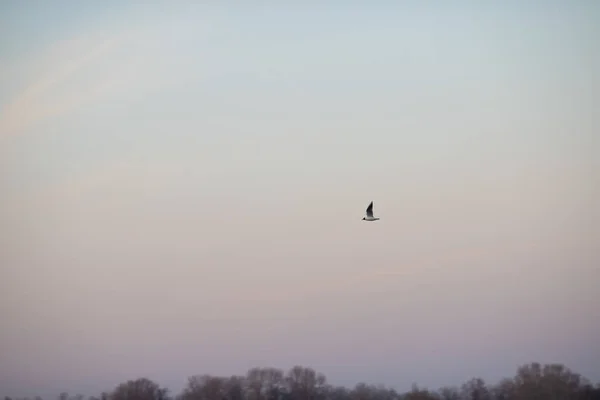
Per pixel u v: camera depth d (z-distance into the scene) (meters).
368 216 94.88
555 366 132.75
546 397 130.00
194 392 138.25
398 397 137.75
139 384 136.62
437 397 136.12
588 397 129.00
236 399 137.75
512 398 132.50
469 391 135.75
